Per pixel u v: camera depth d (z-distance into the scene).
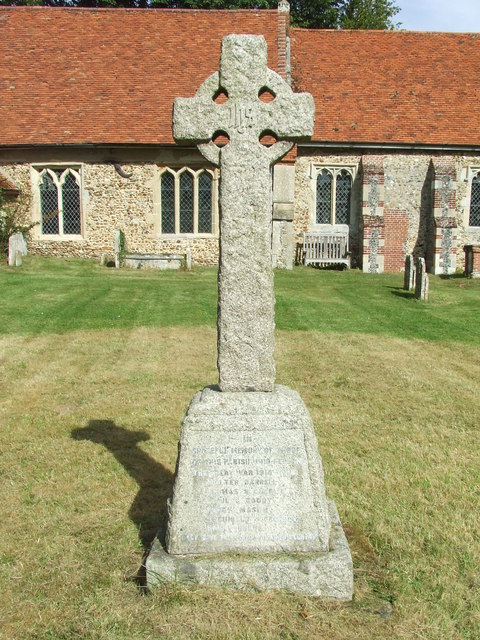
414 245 21.06
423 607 3.32
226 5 28.20
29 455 5.34
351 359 8.83
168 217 19.91
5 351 8.84
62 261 18.75
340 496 4.59
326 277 18.08
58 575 3.59
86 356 8.69
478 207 21.16
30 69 20.44
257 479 3.62
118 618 3.21
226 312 3.73
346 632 3.14
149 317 11.25
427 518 4.29
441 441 5.80
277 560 3.47
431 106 21.08
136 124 18.98
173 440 5.72
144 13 21.98
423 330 10.95
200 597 3.35
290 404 3.64
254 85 3.63
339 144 20.00
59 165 19.36
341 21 35.84
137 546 3.90
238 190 3.64
